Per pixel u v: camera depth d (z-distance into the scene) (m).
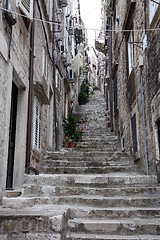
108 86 14.83
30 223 3.09
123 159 7.64
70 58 15.41
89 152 8.26
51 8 9.87
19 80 5.30
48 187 5.03
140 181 5.39
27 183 5.40
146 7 5.64
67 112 13.35
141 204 4.60
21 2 5.17
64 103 12.62
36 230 3.07
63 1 11.95
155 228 3.82
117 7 10.39
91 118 14.55
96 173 6.66
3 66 4.31
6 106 4.37
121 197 4.83
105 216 4.24
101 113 15.76
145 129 5.87
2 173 4.18
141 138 6.33
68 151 9.08
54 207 4.21
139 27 6.32
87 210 4.26
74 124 11.40
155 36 5.02
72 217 4.23
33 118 6.53
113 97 12.00
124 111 8.69
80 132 11.18
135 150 7.12
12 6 4.80
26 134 5.67
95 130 12.14
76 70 15.67
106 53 15.68
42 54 7.86
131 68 7.71
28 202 4.16
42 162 7.38
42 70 7.77
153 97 5.20
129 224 3.85
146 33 5.64
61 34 11.84
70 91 14.56
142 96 6.01
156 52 4.96
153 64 5.18
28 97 5.88
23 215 3.12
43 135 7.81
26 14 5.36
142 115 6.02
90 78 32.28
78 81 19.78
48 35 9.08
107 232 3.83
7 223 3.09
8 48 4.50
